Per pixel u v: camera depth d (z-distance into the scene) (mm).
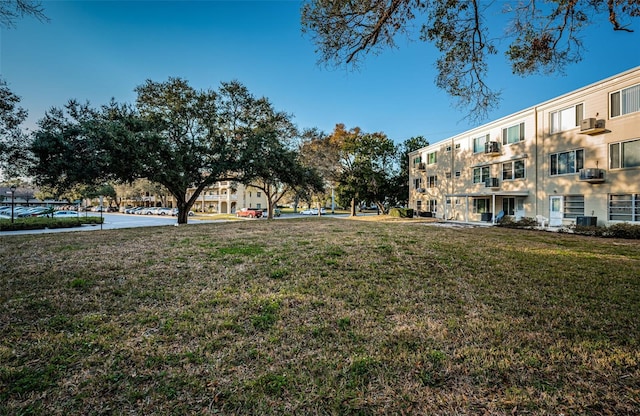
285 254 6301
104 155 12438
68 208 51781
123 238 8781
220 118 17078
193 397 1996
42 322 3057
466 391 2064
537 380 2178
